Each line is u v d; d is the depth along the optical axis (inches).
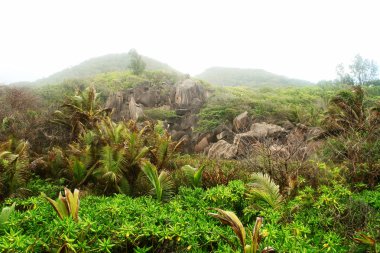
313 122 645.3
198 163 399.9
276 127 625.0
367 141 260.4
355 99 477.4
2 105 631.2
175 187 280.1
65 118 598.5
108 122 464.1
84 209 155.5
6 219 131.8
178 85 1003.3
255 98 988.6
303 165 234.7
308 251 109.0
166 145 374.3
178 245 122.8
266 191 185.3
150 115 885.8
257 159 274.5
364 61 1737.2
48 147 525.7
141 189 310.8
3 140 473.7
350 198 152.9
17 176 295.4
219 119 799.1
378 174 205.0
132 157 339.3
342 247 121.0
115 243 114.9
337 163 258.5
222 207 184.7
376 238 121.3
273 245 114.2
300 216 154.1
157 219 133.6
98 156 364.5
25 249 101.3
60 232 112.1
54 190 311.1
